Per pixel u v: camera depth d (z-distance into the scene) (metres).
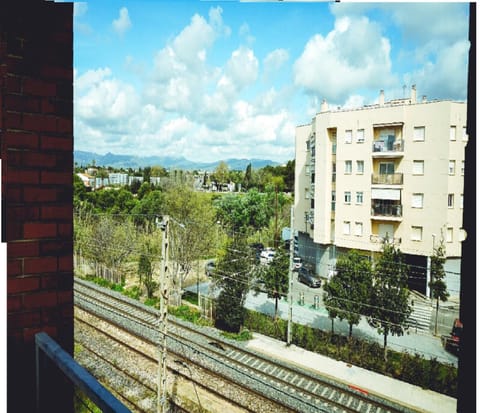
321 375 11.98
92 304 16.97
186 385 10.59
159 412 8.50
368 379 11.78
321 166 24.16
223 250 17.55
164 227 8.55
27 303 1.82
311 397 10.17
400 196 21.52
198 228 21.56
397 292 13.09
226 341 13.77
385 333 12.91
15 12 1.81
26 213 1.82
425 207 20.94
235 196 38.00
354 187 23.00
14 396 1.79
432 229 20.72
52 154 1.89
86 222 25.84
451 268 20.44
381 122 21.88
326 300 14.50
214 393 10.10
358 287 13.68
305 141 27.16
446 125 20.20
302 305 19.14
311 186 25.62
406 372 12.04
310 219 25.80
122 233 23.69
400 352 13.56
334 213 23.91
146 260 20.64
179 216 25.81
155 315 16.39
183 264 20.41
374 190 22.30
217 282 16.42
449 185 20.47
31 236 1.83
